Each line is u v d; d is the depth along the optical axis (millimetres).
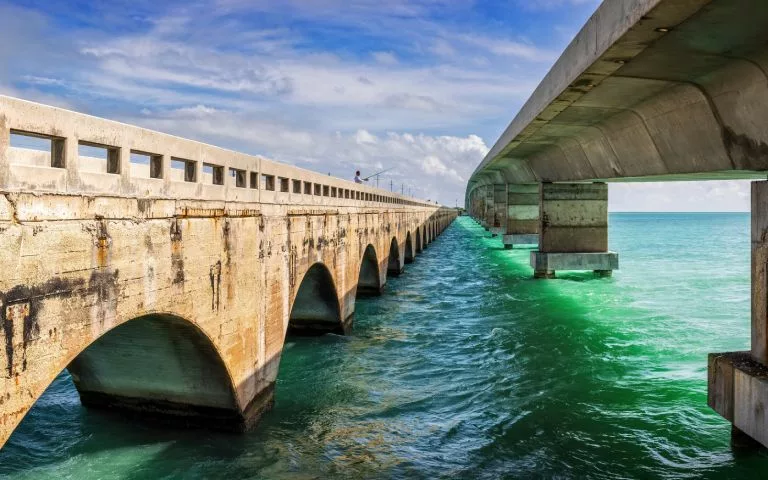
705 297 30859
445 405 14555
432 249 62969
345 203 21359
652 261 53625
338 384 16016
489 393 15461
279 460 11219
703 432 12773
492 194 90250
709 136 14664
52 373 6613
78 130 7000
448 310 27344
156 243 8609
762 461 11344
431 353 19484
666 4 8852
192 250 9664
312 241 16797
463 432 12883
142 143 8336
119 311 7773
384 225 32219
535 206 59781
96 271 7312
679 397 15000
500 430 13000
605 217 36812
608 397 15078
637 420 13508
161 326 9953
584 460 11562
